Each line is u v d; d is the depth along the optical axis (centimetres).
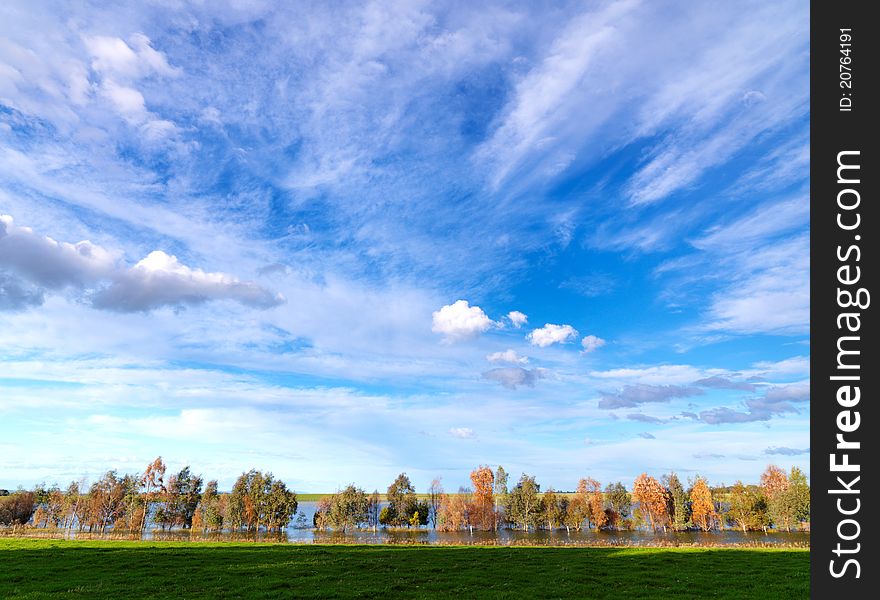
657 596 2917
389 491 15600
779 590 3092
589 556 4641
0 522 13150
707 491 13862
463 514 13625
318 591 2945
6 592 2883
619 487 15500
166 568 3712
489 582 3322
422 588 3100
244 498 13925
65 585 3069
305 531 14338
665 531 13950
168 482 14162
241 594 2872
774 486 14538
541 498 15525
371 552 4816
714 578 3500
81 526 13250
